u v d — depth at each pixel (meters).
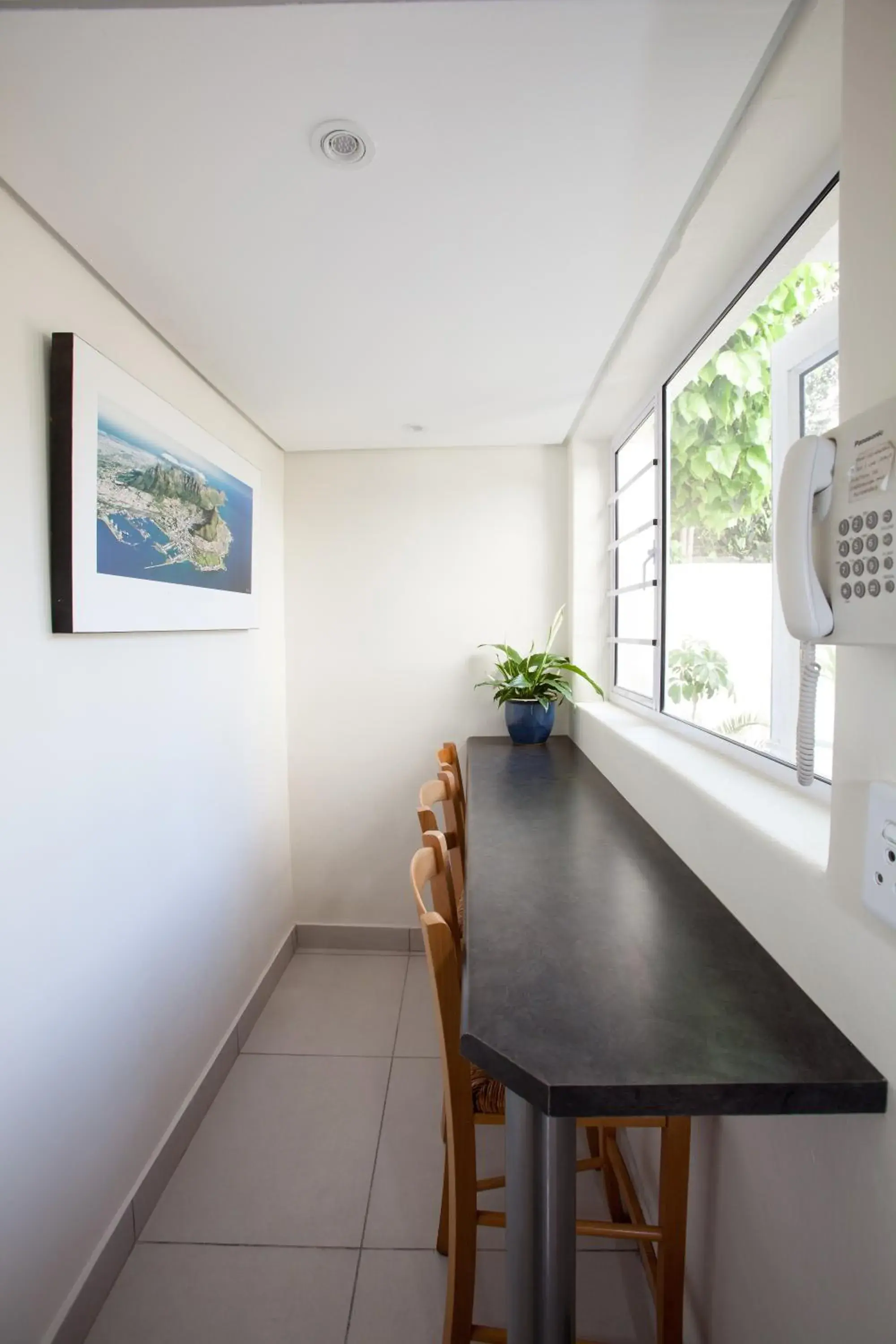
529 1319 0.77
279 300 1.44
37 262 1.15
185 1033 1.70
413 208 1.12
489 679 2.64
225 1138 1.70
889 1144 0.62
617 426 2.29
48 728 1.17
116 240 1.21
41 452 1.16
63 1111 1.19
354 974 2.54
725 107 0.90
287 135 0.94
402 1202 1.50
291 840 2.72
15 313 1.10
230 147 0.96
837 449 0.65
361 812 2.70
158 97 0.87
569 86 0.86
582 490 2.48
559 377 1.90
